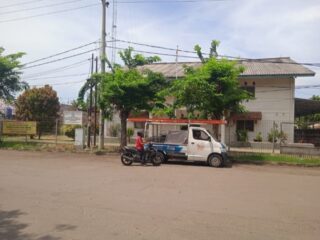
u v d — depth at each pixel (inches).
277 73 1141.1
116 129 1220.5
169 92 827.4
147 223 269.9
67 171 555.8
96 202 336.8
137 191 398.3
